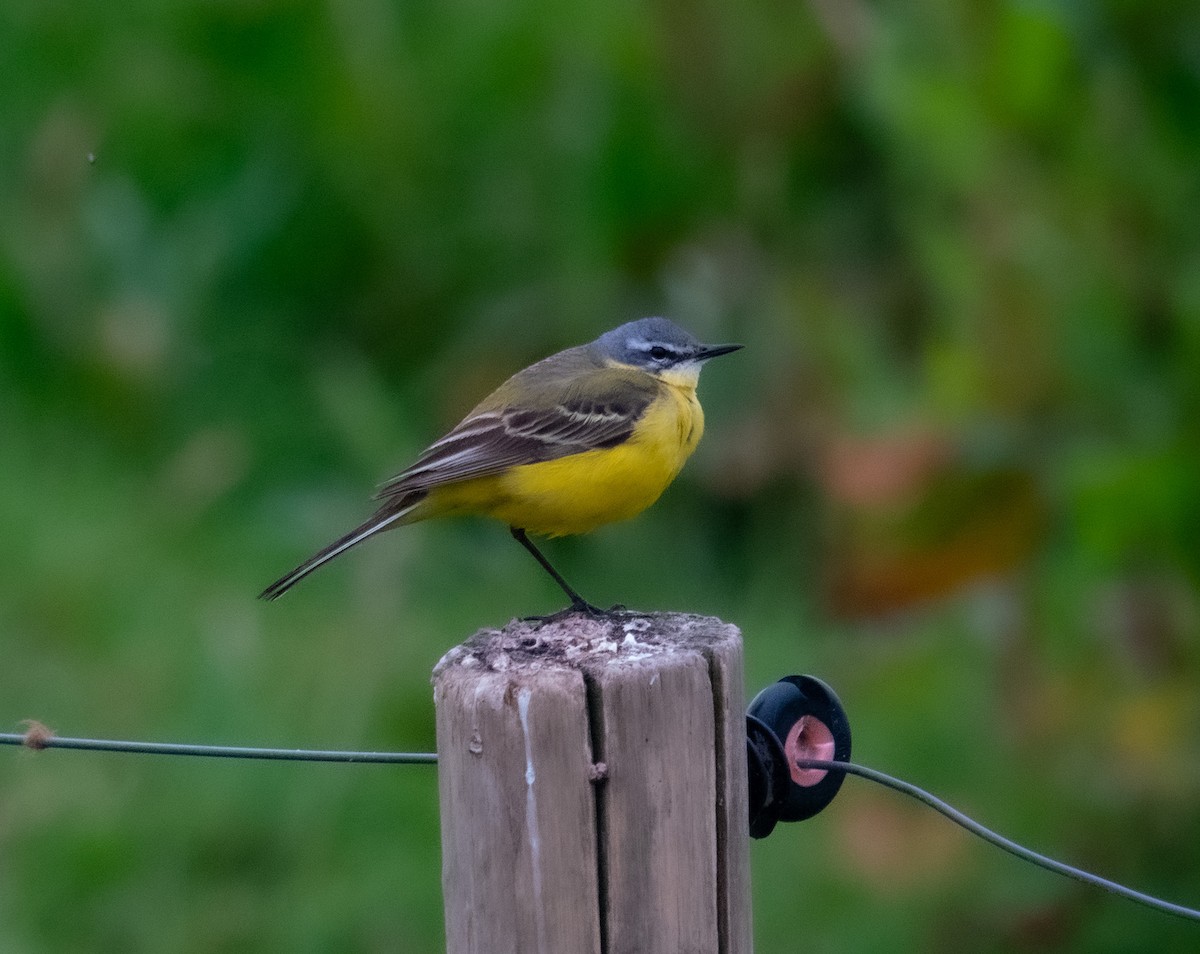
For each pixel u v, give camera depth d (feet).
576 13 54.90
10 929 34.78
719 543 47.80
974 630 39.70
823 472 42.37
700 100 51.67
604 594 46.26
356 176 54.29
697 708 18.60
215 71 56.03
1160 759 35.94
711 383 47.80
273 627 43.50
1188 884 35.32
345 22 55.42
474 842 18.43
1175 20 40.83
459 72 55.16
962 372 39.86
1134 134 39.78
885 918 35.53
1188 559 36.63
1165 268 39.19
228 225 53.88
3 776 38.88
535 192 53.16
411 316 53.93
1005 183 39.81
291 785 38.19
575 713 18.10
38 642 43.04
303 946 35.01
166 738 39.11
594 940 18.30
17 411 51.24
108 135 55.62
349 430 48.98
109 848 36.86
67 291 52.60
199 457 48.44
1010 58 39.52
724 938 19.08
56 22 58.49
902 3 44.04
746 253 50.57
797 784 22.39
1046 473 38.09
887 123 42.93
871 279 49.57
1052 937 34.99
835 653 42.14
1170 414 38.19
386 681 41.11
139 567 45.65
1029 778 37.24
